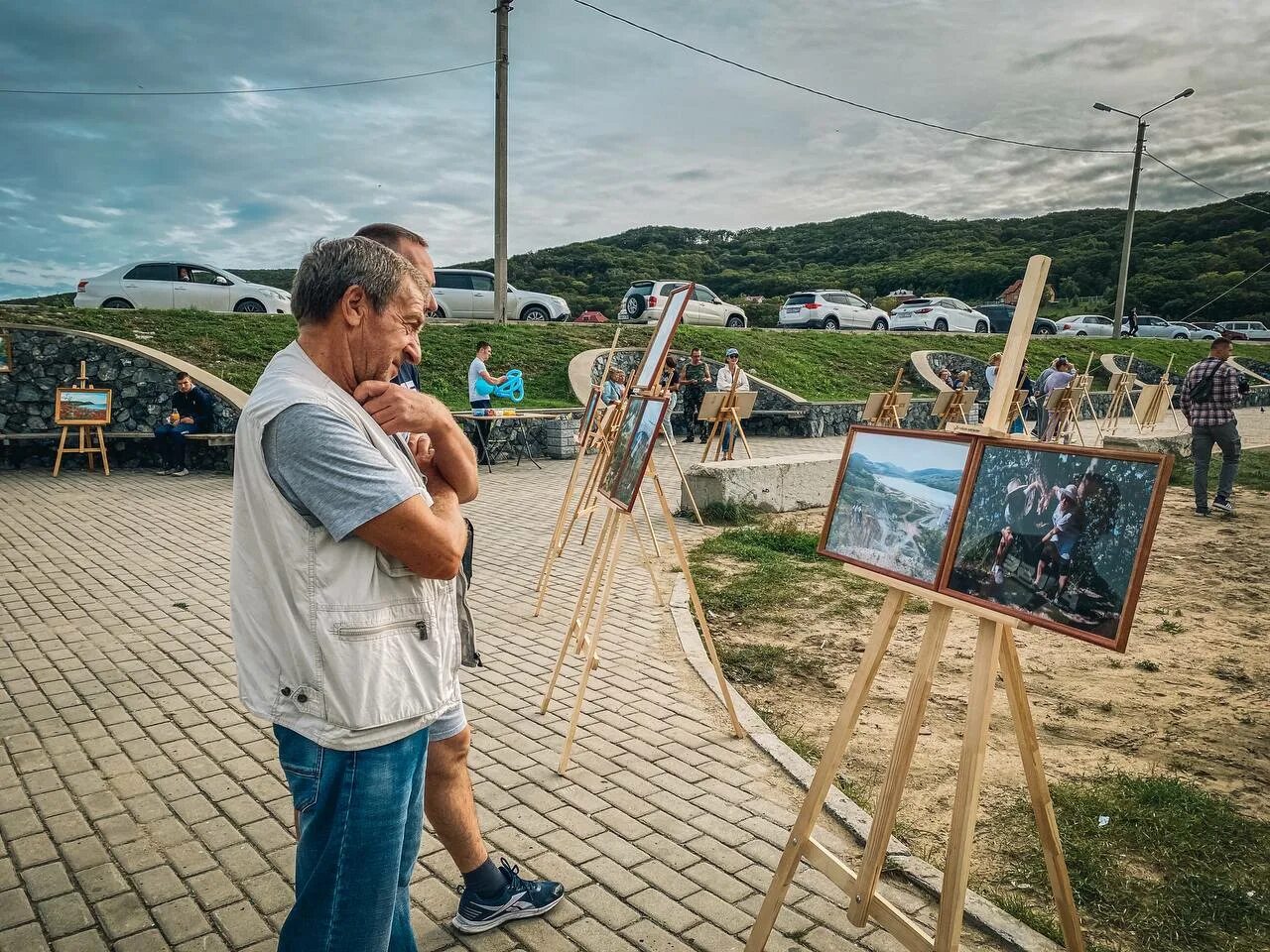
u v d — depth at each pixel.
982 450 2.40
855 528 2.78
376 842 1.79
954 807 2.18
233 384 15.03
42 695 4.68
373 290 1.84
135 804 3.55
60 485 11.84
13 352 13.36
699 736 4.32
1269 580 7.59
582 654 5.46
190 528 9.20
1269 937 2.81
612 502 4.55
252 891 2.99
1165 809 3.56
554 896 2.90
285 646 1.76
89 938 2.73
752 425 19.98
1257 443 17.98
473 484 2.19
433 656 1.88
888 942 2.77
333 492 1.68
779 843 3.35
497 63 20.88
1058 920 2.88
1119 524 1.99
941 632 2.35
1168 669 5.41
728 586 7.11
